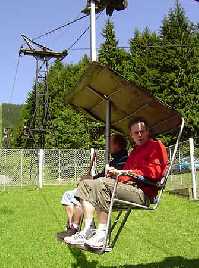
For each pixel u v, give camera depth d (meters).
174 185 20.50
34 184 29.39
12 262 9.06
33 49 38.56
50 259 9.28
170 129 6.70
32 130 41.16
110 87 6.18
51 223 13.87
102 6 11.66
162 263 8.76
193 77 44.91
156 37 48.56
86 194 5.64
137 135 6.08
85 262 9.01
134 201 5.77
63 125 45.38
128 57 49.31
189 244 10.33
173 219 13.68
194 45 46.09
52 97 57.75
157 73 45.59
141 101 6.19
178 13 48.34
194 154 18.80
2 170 29.14
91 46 11.76
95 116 7.65
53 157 30.22
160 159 5.94
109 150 6.67
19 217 15.23
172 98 44.34
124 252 9.76
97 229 5.69
